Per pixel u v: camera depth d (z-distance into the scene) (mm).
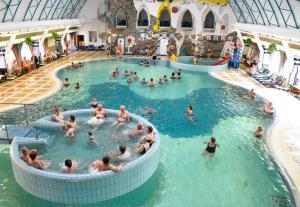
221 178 8586
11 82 17875
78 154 8828
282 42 17891
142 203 7477
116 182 7281
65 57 27547
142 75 21234
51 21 23141
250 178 8602
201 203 7492
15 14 17469
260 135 11227
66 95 15617
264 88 18484
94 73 21219
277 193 7906
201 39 29203
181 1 28078
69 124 10258
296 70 17875
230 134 11602
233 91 17766
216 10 28156
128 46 30047
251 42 24812
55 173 7004
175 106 14695
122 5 28562
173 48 29562
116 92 16609
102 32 31500
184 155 9836
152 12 28625
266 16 20109
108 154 8812
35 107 13500
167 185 8188
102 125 10828
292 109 14445
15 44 19984
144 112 13664
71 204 7191
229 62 25500
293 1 14602
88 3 30453
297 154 9773
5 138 9352
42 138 9430
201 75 22031
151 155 8047
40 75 19969
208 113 13914
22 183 7539
